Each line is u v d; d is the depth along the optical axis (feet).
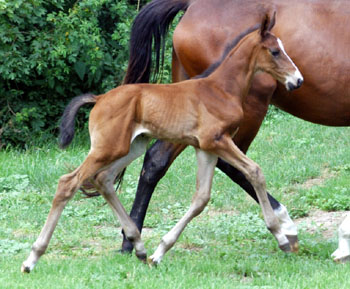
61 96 72.49
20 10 62.64
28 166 55.72
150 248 36.27
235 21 35.32
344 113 35.37
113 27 74.23
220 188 51.60
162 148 35.68
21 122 67.92
